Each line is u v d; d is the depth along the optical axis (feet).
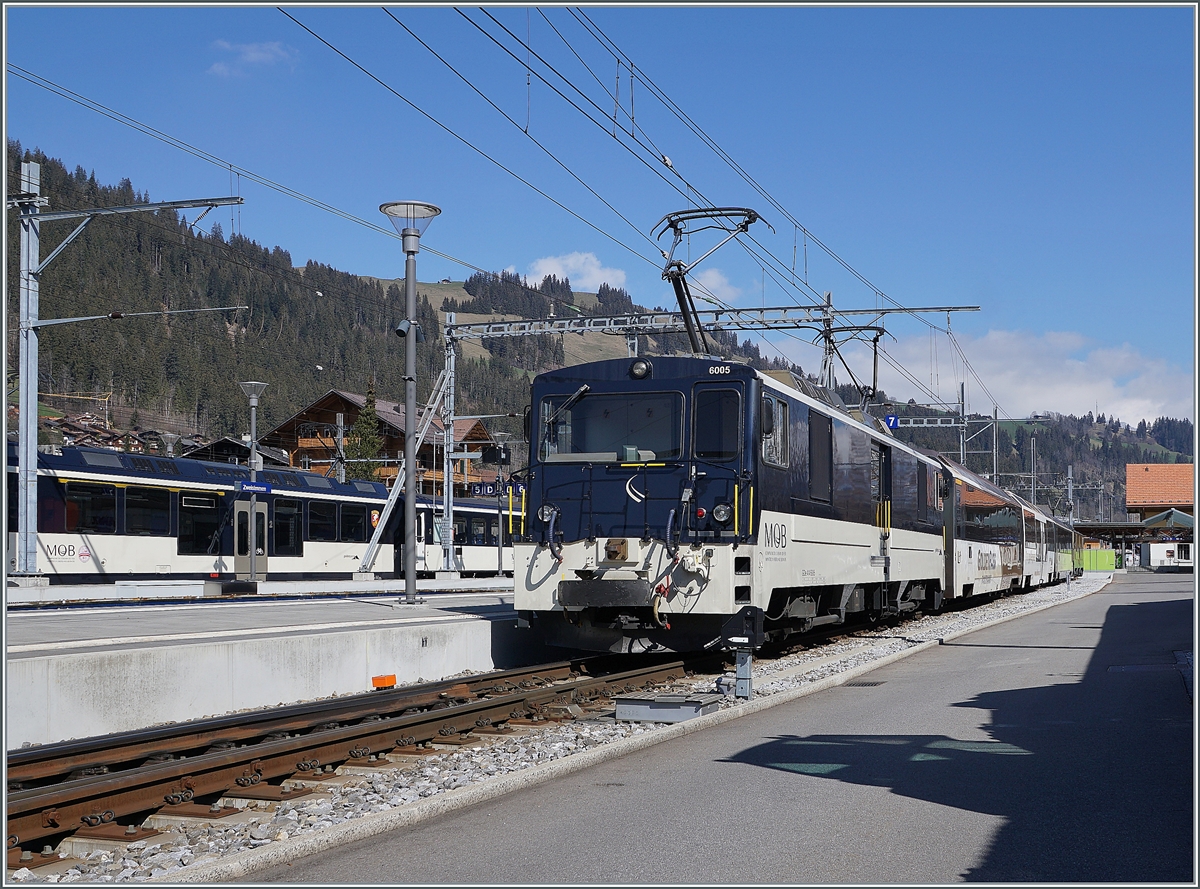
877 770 29.07
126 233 606.14
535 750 32.60
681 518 48.08
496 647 54.65
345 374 598.34
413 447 69.87
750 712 40.19
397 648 47.88
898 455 76.69
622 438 49.83
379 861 20.99
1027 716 38.37
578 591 48.29
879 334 106.32
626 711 37.76
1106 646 66.28
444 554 122.11
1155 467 357.41
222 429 464.24
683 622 49.62
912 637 72.95
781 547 52.01
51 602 76.89
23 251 80.28
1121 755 31.01
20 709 32.27
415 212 68.80
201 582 94.58
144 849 22.39
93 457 90.79
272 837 22.72
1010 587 136.26
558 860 20.89
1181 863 20.58
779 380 57.11
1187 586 187.52
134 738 29.84
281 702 41.98
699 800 25.68
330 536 117.08
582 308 113.29
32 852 22.85
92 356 453.17
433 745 33.88
